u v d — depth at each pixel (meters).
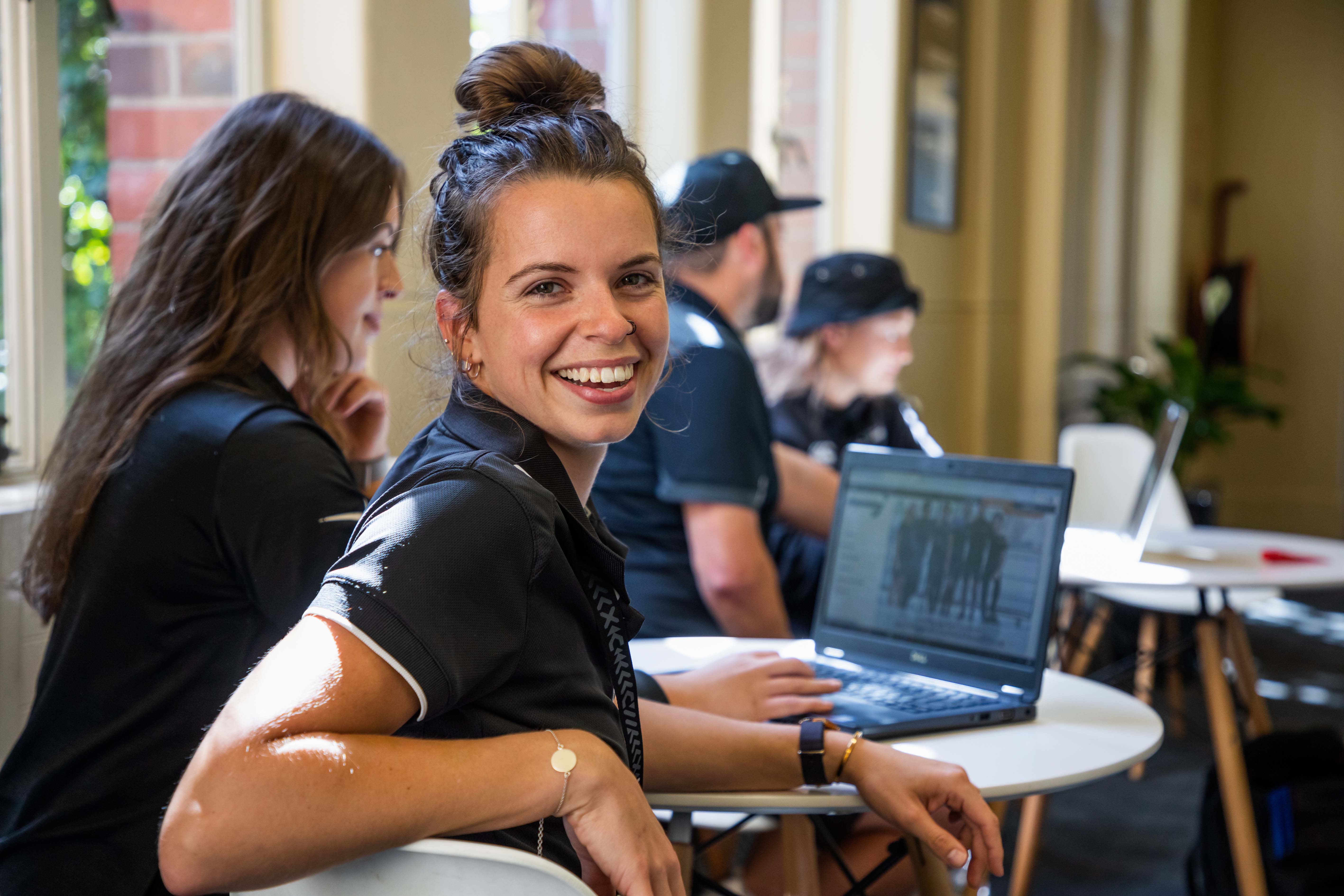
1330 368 8.50
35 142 1.82
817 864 1.76
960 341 5.41
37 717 1.18
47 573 1.25
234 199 1.33
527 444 0.91
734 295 2.15
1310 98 8.46
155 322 1.29
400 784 0.75
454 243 0.94
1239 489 8.76
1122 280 7.33
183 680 1.16
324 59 2.11
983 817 1.09
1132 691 4.02
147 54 2.09
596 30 3.14
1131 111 7.39
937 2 4.86
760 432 1.97
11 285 1.82
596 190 0.91
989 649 1.46
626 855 0.82
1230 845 2.24
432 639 0.78
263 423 1.18
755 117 4.04
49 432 1.87
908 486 1.62
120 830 1.12
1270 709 4.17
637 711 0.97
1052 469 1.46
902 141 4.61
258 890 0.79
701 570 1.91
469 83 1.02
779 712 1.33
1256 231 8.64
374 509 0.88
